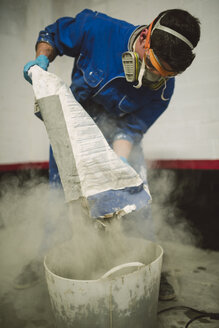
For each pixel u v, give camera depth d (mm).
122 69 923
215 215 1494
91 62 979
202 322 949
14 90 2092
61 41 1019
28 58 2131
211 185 1485
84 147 775
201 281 1219
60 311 734
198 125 1566
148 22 1651
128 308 703
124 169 805
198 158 1590
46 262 783
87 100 1077
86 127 803
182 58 727
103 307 682
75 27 1004
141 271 700
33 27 2064
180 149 1645
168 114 1657
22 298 1103
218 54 1445
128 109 1026
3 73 2020
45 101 799
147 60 801
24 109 2156
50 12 2020
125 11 1731
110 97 990
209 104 1512
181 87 1596
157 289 790
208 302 1066
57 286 708
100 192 739
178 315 992
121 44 909
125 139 1070
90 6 1871
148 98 1016
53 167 1146
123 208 749
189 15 739
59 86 819
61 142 784
